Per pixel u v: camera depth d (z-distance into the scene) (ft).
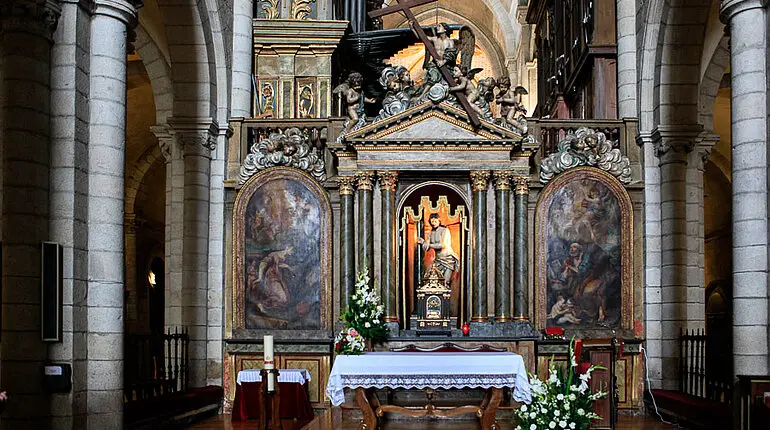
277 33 63.21
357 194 55.93
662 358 55.67
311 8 64.64
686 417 48.16
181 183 57.00
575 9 73.36
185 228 56.65
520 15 115.65
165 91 65.62
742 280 38.09
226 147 58.80
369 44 70.74
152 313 97.50
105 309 37.17
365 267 55.16
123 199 38.32
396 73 56.75
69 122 36.09
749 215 38.04
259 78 63.87
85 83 37.22
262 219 57.36
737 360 38.11
